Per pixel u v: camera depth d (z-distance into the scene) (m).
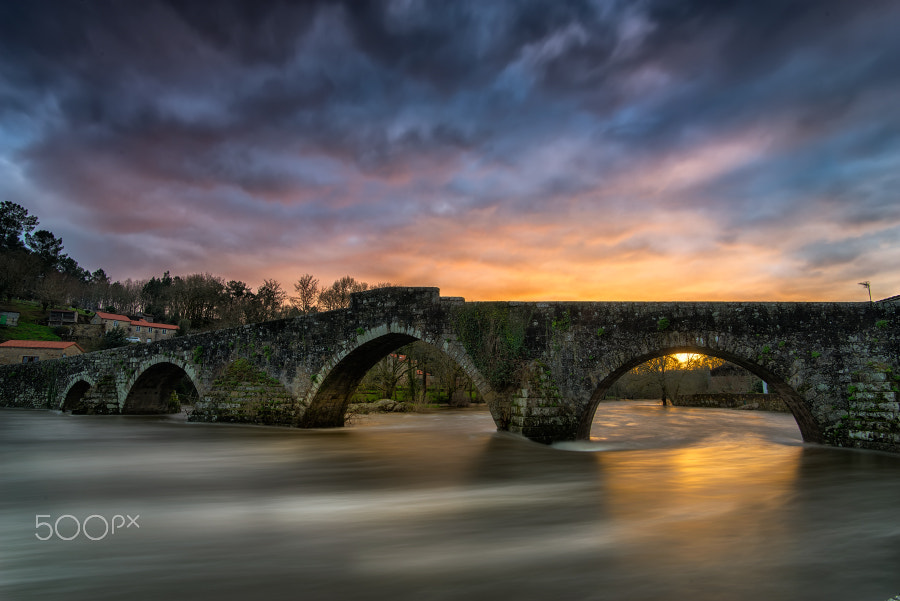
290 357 24.64
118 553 7.02
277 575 6.16
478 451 17.55
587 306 19.45
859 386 17.06
